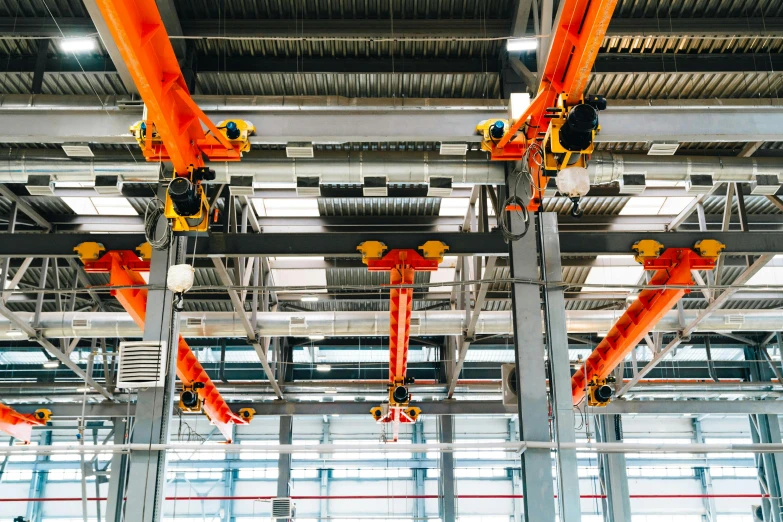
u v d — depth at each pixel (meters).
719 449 11.14
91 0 9.51
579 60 8.54
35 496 32.72
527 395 11.95
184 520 32.91
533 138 10.77
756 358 28.83
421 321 20.44
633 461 34.62
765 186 13.02
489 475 33.72
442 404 26.19
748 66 13.30
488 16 12.72
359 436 33.66
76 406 25.55
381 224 18.75
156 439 11.59
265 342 21.67
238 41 12.93
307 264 21.12
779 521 25.67
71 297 21.67
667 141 11.23
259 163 12.61
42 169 12.66
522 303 12.41
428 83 13.79
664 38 12.81
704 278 20.70
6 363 29.50
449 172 12.84
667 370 30.38
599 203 18.09
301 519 32.53
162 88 9.23
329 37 11.82
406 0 12.34
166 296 12.32
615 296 22.59
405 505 33.16
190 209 10.27
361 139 11.48
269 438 33.91
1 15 12.18
